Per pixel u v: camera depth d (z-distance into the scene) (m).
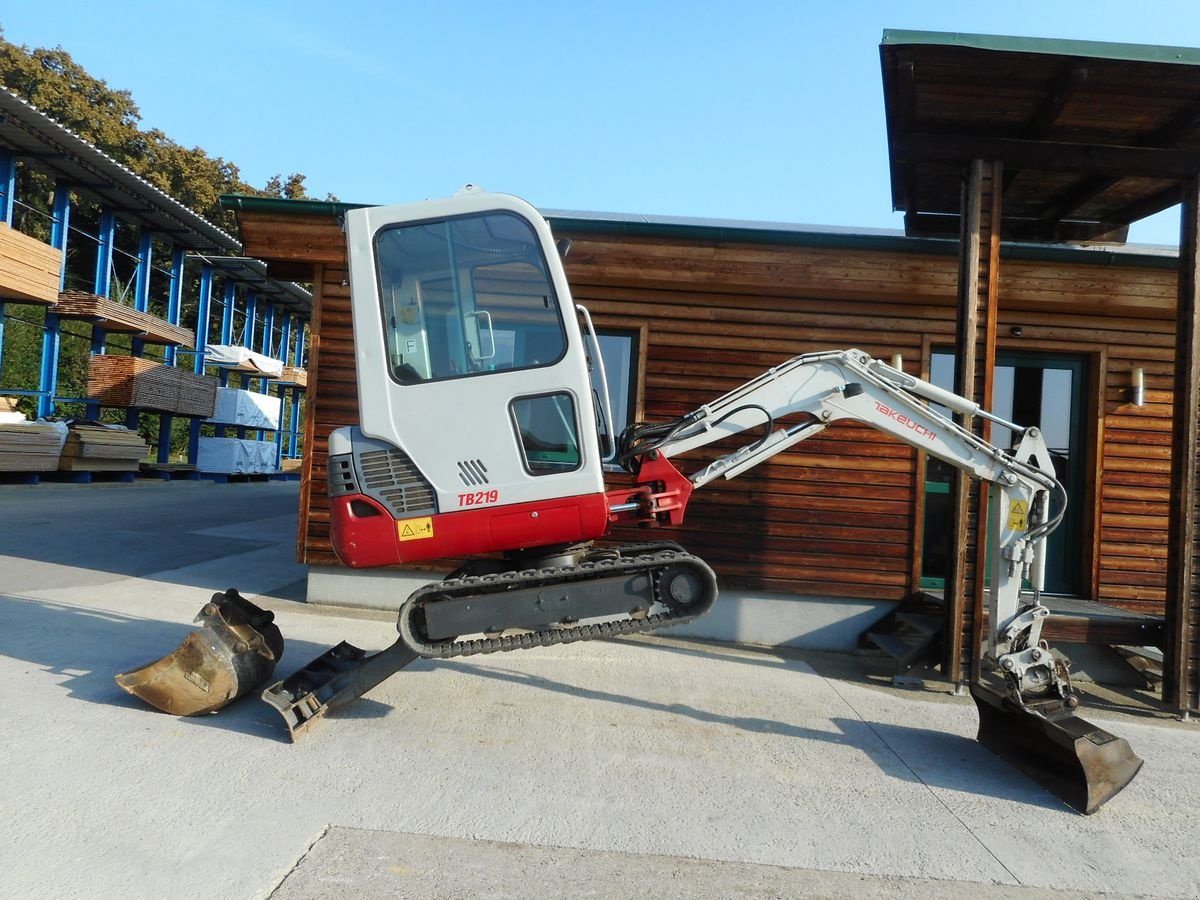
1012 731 4.65
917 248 7.15
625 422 7.75
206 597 7.57
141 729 4.26
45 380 17.80
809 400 5.08
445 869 3.08
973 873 3.34
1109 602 7.53
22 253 15.67
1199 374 5.93
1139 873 3.42
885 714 5.40
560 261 4.35
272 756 4.05
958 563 5.99
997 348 7.71
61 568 8.38
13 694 4.59
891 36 5.26
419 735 4.46
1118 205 7.51
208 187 40.03
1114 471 7.60
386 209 4.37
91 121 35.69
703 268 7.32
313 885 2.91
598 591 4.37
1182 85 5.46
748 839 3.50
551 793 3.83
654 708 5.20
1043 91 5.74
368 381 4.29
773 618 7.54
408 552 4.26
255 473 25.03
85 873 2.89
